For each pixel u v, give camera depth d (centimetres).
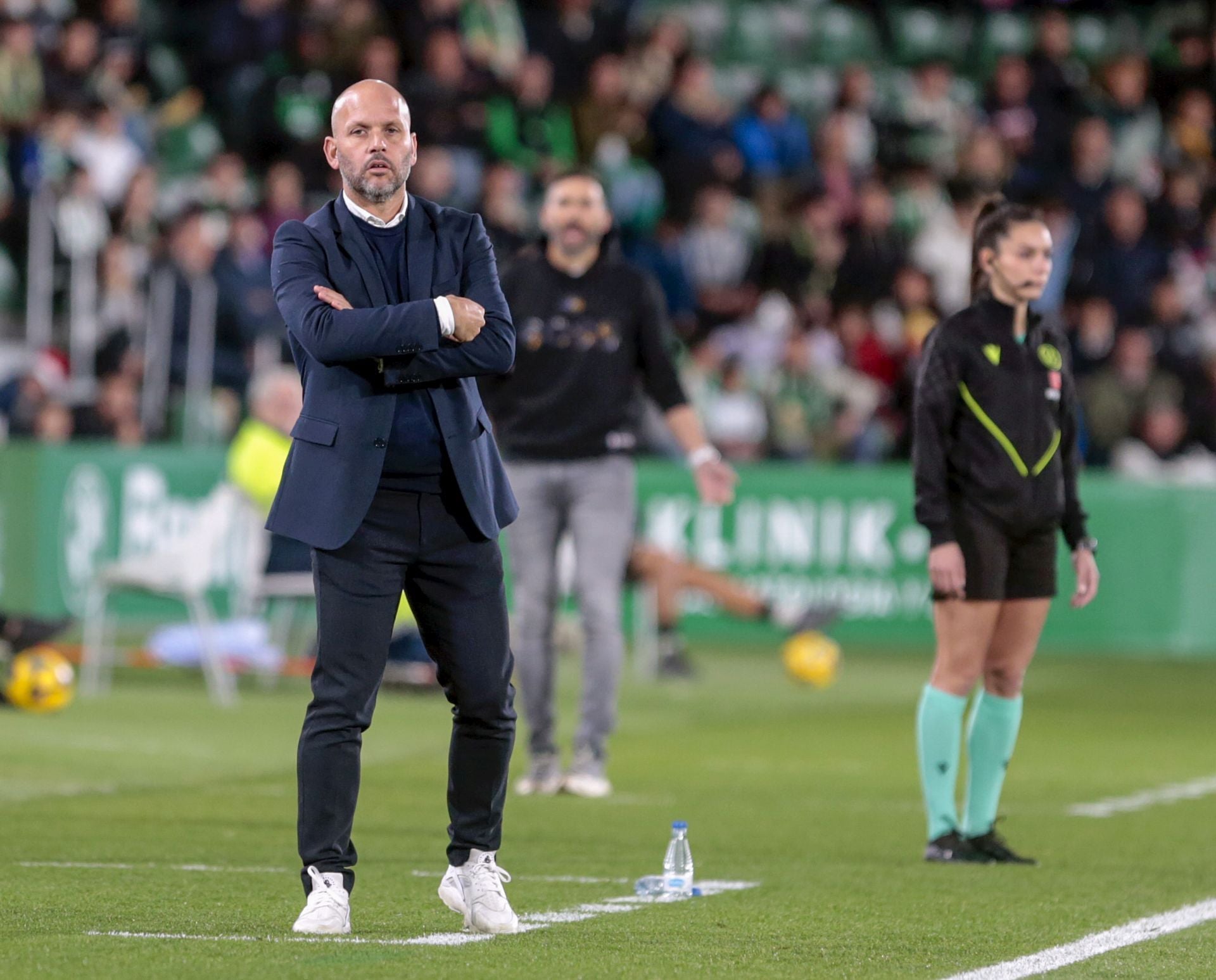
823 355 6675
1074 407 2312
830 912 1891
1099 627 6056
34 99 5981
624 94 7000
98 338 5647
